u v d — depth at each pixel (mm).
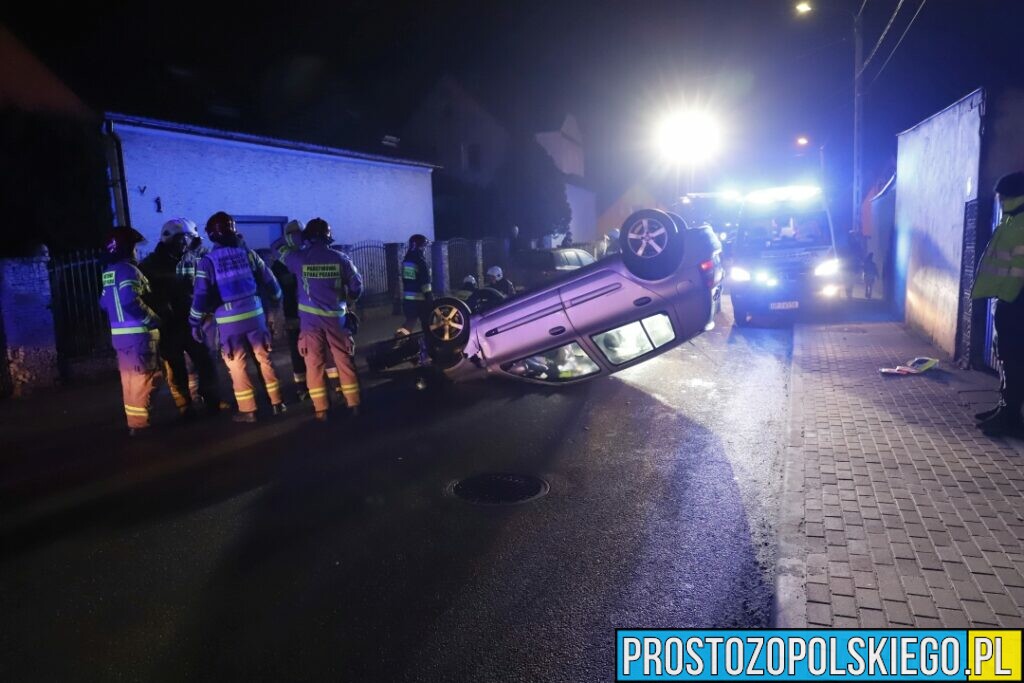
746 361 9773
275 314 13336
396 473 5598
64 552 4371
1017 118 7586
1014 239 5414
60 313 9867
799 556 3854
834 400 7188
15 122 11258
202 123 14984
